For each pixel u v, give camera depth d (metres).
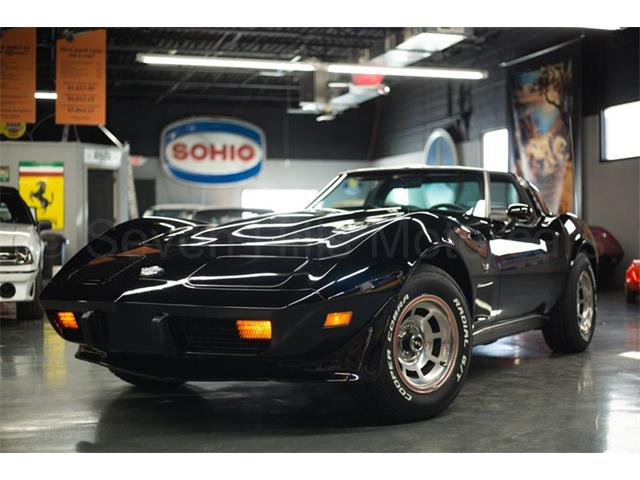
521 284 3.78
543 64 12.48
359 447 2.52
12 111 10.31
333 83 14.84
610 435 2.67
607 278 10.68
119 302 2.71
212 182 19.97
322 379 2.60
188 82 17.58
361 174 4.18
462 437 2.64
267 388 3.56
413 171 4.05
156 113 19.75
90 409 3.14
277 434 2.71
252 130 20.12
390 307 2.67
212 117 19.89
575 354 4.52
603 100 11.33
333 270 2.62
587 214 11.70
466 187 3.87
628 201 10.84
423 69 12.56
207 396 3.39
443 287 2.93
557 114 12.17
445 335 2.96
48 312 3.05
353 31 13.13
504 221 3.73
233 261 2.79
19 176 12.74
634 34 10.66
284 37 13.62
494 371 3.96
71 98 10.52
